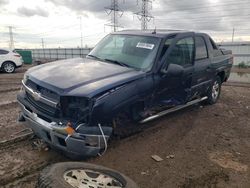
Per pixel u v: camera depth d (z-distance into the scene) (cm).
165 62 571
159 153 533
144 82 518
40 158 496
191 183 439
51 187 316
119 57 583
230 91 1163
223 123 719
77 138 422
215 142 600
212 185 439
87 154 437
